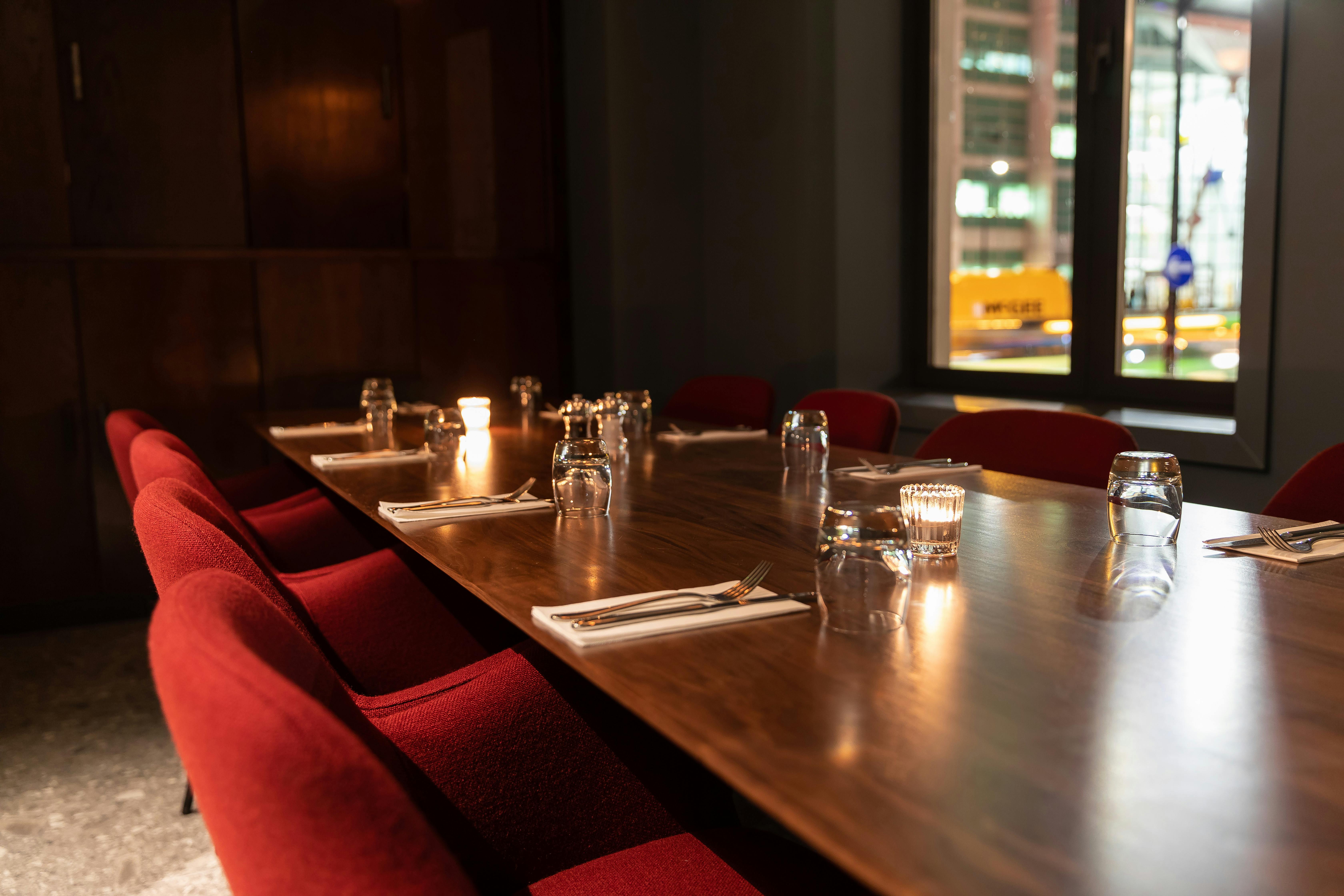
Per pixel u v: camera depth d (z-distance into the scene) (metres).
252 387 4.23
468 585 1.19
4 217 3.79
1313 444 2.71
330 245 4.33
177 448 2.02
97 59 3.86
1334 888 0.53
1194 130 3.35
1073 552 1.32
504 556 1.34
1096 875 0.55
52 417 3.91
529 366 4.81
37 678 3.36
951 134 4.12
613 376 4.76
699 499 1.75
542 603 1.11
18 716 3.02
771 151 4.44
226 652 0.59
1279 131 2.71
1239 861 0.56
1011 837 0.59
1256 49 2.75
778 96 4.37
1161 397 3.49
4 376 3.83
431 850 0.55
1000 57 3.95
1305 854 0.57
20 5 3.74
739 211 4.66
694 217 4.90
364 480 2.04
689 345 4.95
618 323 4.72
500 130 4.64
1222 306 3.29
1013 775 0.67
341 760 0.53
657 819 1.20
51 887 2.06
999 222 4.01
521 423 3.15
